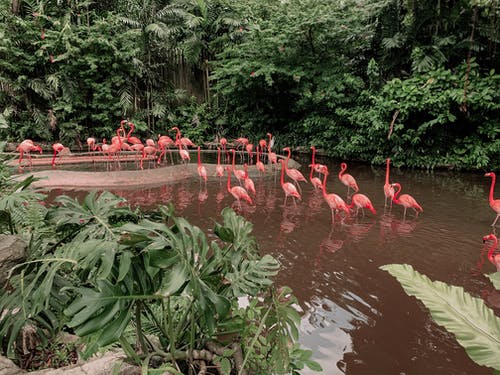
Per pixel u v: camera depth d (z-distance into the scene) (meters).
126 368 1.88
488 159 9.88
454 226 5.81
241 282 1.95
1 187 3.41
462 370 2.63
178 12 13.99
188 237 1.69
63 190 7.78
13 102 12.41
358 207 6.38
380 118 10.77
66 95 12.69
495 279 1.90
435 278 4.06
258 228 5.65
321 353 2.80
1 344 2.09
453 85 10.05
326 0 13.04
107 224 2.09
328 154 13.11
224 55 14.08
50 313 2.15
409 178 9.66
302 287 3.81
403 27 11.25
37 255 2.33
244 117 14.88
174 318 2.40
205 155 13.23
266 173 9.88
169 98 15.27
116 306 1.46
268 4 14.95
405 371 2.62
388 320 3.24
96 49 13.14
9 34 11.98
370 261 4.47
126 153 12.28
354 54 13.23
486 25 9.98
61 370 1.87
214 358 1.87
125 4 14.40
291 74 12.43
